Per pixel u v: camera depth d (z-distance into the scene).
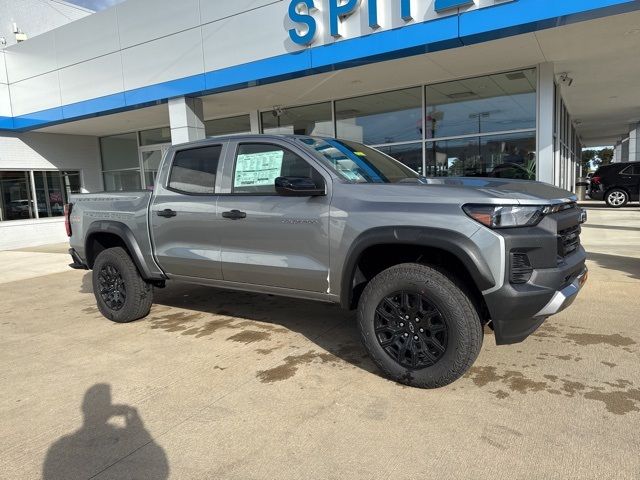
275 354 4.11
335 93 11.09
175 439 2.85
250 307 5.65
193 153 4.63
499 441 2.67
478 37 7.51
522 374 3.49
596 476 2.34
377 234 3.33
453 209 3.13
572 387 3.27
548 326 4.47
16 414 3.26
